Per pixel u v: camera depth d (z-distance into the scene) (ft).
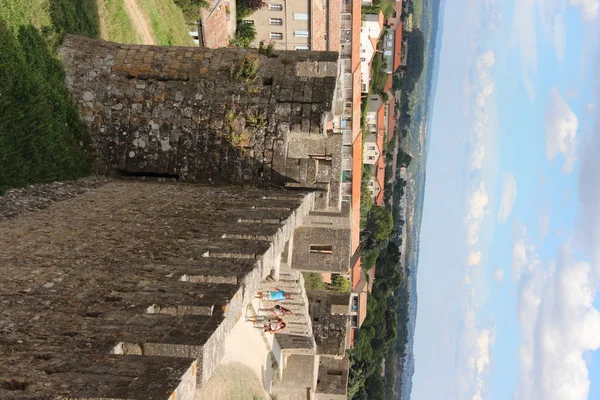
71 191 52.54
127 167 61.82
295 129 60.03
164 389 18.65
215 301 27.04
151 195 54.08
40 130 52.70
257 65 61.16
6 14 51.29
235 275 31.07
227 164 61.26
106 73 61.41
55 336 23.24
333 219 69.46
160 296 27.78
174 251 36.68
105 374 19.81
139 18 88.74
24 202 45.98
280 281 77.05
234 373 67.82
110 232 40.32
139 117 61.26
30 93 52.29
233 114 60.70
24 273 30.42
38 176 51.90
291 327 87.76
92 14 72.18
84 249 35.73
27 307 26.08
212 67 61.72
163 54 62.49
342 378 108.37
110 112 61.21
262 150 60.75
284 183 60.85
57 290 28.55
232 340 69.10
